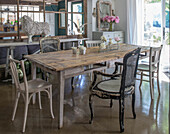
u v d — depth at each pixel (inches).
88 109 112.3
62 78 88.8
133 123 96.4
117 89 91.4
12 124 95.7
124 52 124.1
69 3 254.5
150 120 99.3
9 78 170.9
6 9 217.8
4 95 133.5
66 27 220.7
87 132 88.5
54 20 267.3
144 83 159.0
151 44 220.8
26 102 90.1
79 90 143.8
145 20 223.8
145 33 226.2
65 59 104.2
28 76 177.8
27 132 88.7
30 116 104.0
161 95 133.1
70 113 107.2
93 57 108.7
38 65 103.7
